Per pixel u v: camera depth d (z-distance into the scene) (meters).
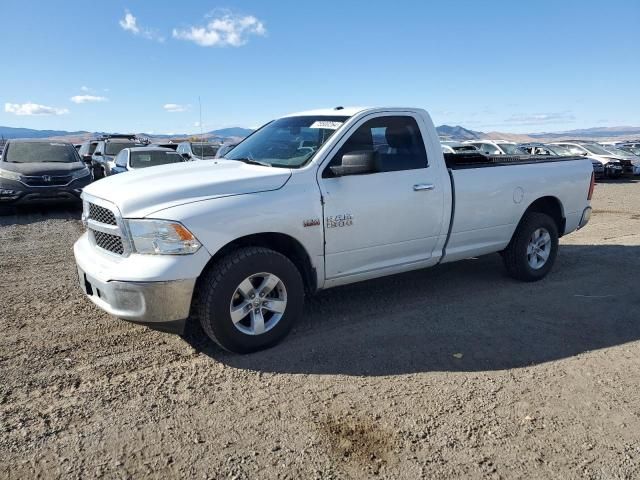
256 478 2.52
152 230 3.50
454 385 3.45
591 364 3.79
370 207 4.36
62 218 10.78
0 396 3.26
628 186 19.45
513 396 3.31
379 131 4.59
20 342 4.09
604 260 7.04
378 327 4.45
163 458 2.67
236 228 3.68
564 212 6.18
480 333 4.34
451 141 19.89
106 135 25.11
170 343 4.10
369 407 3.16
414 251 4.82
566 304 5.12
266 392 3.34
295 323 4.10
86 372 3.60
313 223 4.04
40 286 5.62
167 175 4.09
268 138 4.88
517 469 2.60
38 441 2.80
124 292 3.48
